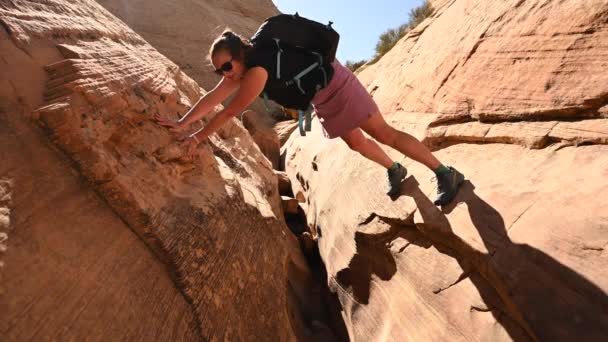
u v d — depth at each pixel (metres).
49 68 2.01
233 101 2.24
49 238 1.42
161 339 1.62
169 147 2.54
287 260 3.89
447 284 2.74
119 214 1.90
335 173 6.11
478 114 3.45
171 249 1.97
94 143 1.84
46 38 2.20
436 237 2.91
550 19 3.22
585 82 2.67
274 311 2.84
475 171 3.03
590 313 1.74
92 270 1.51
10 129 1.61
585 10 2.94
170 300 1.83
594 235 1.94
